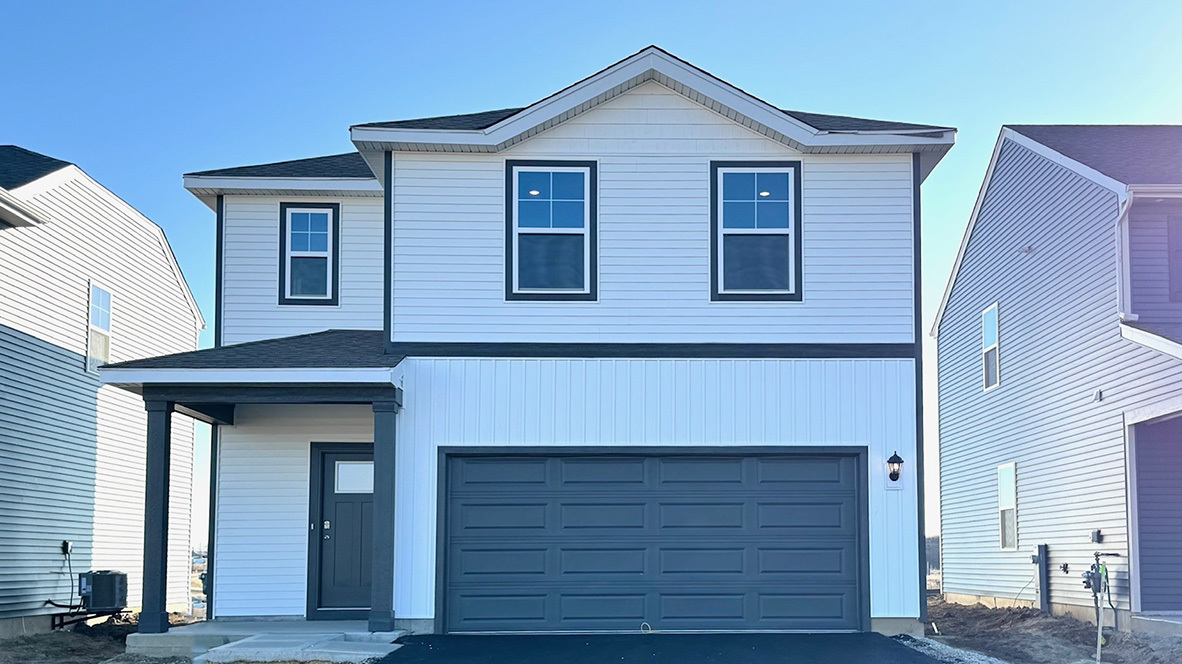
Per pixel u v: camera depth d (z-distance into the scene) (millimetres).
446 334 13117
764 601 12914
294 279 15492
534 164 13367
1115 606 14641
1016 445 18562
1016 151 18578
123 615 17859
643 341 13172
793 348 13180
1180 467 14391
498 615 12836
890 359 13180
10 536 14617
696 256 13305
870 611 12781
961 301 21734
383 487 12539
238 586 14445
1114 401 14812
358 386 12648
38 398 15445
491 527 12969
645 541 12984
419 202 13266
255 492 14633
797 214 13391
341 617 14422
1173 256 14570
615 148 13422
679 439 13039
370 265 15547
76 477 16703
